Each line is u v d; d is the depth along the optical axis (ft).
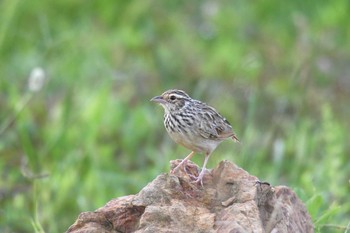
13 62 58.85
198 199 30.76
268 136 48.11
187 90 57.21
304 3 69.56
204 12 68.44
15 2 61.72
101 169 47.26
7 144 48.24
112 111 51.78
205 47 63.41
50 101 53.16
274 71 58.59
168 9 68.90
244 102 54.49
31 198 42.96
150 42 61.41
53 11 65.26
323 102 54.24
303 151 45.60
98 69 57.00
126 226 30.60
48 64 57.57
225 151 46.55
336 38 64.34
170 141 50.11
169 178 30.89
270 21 68.33
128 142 50.34
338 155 43.37
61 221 42.86
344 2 67.62
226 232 28.94
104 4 65.92
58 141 47.60
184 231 29.35
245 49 62.49
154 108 54.08
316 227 34.65
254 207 29.94
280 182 44.06
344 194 42.09
